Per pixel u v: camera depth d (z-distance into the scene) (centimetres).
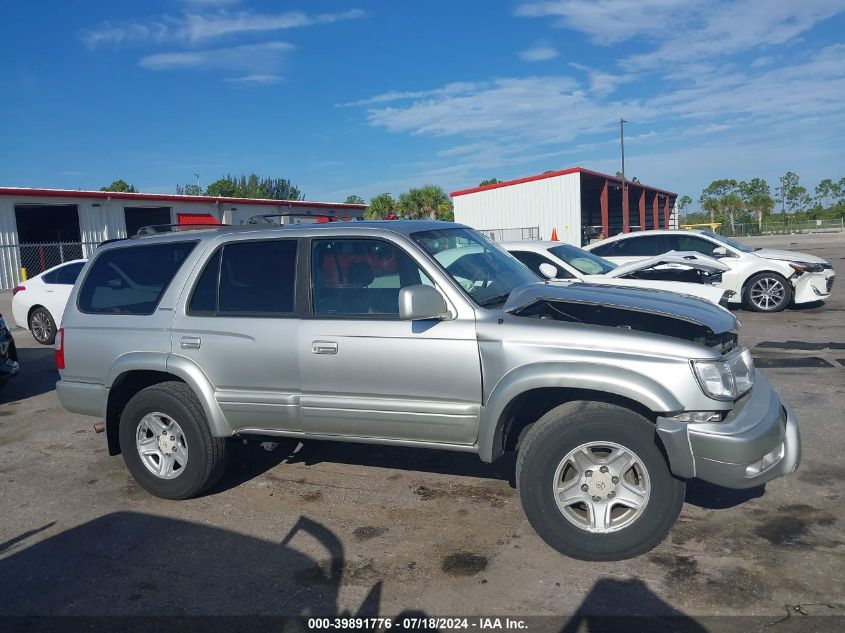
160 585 402
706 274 959
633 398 384
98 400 538
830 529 427
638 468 394
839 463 529
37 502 536
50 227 3344
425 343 434
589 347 399
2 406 843
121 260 549
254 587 395
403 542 439
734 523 441
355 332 452
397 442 458
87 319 545
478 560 412
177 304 512
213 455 507
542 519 405
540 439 403
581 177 2934
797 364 859
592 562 403
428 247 466
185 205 3244
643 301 443
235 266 504
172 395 508
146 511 507
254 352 480
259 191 7144
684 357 384
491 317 427
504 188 3014
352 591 386
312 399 467
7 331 852
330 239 479
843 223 6122
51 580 414
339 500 508
